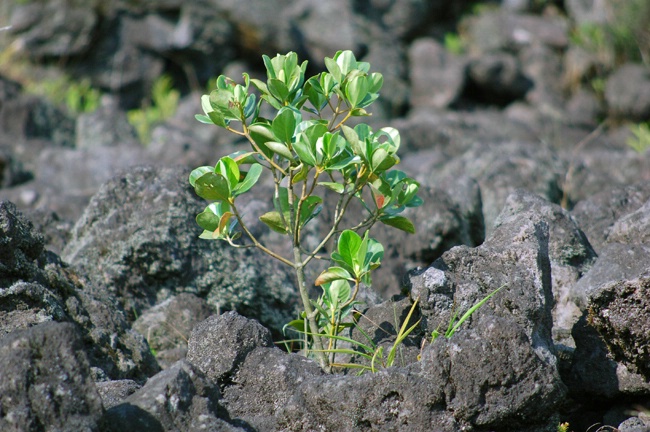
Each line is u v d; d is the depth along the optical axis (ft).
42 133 25.23
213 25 33.47
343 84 11.25
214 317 11.10
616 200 13.44
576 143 29.37
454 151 23.31
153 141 22.63
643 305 10.90
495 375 10.43
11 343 10.02
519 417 10.48
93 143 24.62
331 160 10.94
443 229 13.74
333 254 11.25
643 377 11.15
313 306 11.61
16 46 32.55
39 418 9.93
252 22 33.24
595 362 11.32
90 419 9.98
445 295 11.24
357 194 11.41
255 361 10.96
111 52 33.42
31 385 9.96
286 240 13.65
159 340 12.51
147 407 10.16
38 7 32.94
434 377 10.43
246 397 10.92
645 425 10.92
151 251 12.89
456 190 14.44
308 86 11.42
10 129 24.68
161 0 33.37
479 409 10.42
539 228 11.50
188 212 13.03
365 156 10.96
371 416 10.43
